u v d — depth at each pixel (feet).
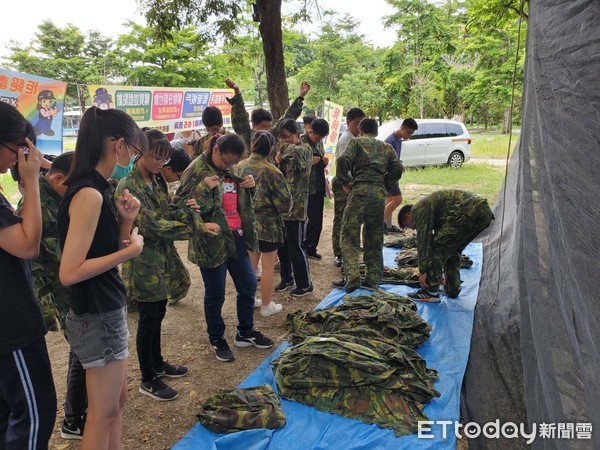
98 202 5.16
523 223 8.67
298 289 14.30
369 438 7.61
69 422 8.01
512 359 9.76
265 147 11.92
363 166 13.80
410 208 14.19
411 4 67.87
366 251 14.25
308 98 86.63
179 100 23.95
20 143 4.87
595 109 4.96
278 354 10.46
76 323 5.51
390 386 8.58
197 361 10.62
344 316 11.16
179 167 9.36
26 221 4.95
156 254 8.54
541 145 7.22
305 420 8.13
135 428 8.29
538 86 7.30
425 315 12.35
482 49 68.54
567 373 5.57
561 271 5.87
